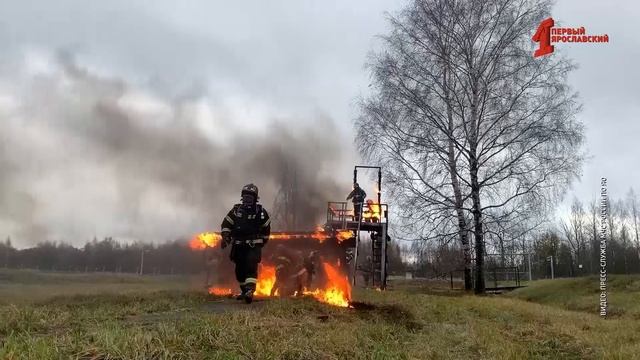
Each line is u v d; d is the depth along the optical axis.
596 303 12.84
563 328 7.09
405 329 5.98
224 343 3.92
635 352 5.33
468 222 19.78
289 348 4.02
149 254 42.50
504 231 19.27
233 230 7.08
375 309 7.29
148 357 3.41
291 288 9.08
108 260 51.47
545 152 19.03
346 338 4.64
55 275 30.17
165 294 7.61
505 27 19.94
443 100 20.17
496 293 20.11
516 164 19.20
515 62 19.59
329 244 11.68
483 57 20.02
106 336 3.68
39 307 5.73
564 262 58.69
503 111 19.23
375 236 16.09
